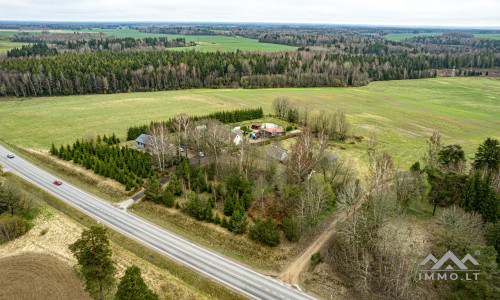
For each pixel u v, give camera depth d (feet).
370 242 189.88
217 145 277.03
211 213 214.48
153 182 235.40
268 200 239.50
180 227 214.69
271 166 264.72
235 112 438.40
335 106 550.36
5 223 199.21
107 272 150.10
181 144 327.47
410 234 199.00
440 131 424.87
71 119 441.68
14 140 357.41
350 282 170.19
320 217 224.33
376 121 464.24
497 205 195.72
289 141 368.27
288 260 186.60
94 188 260.62
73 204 238.27
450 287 161.38
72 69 594.65
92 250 148.15
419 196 229.66
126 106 518.37
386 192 219.20
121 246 195.62
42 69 586.04
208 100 570.87
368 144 368.89
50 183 267.80
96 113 474.08
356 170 291.58
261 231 196.03
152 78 646.33
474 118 487.61
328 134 381.40
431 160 264.31
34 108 493.77
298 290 166.20
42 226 212.02
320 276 174.60
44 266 175.32
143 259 186.19
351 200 216.54
